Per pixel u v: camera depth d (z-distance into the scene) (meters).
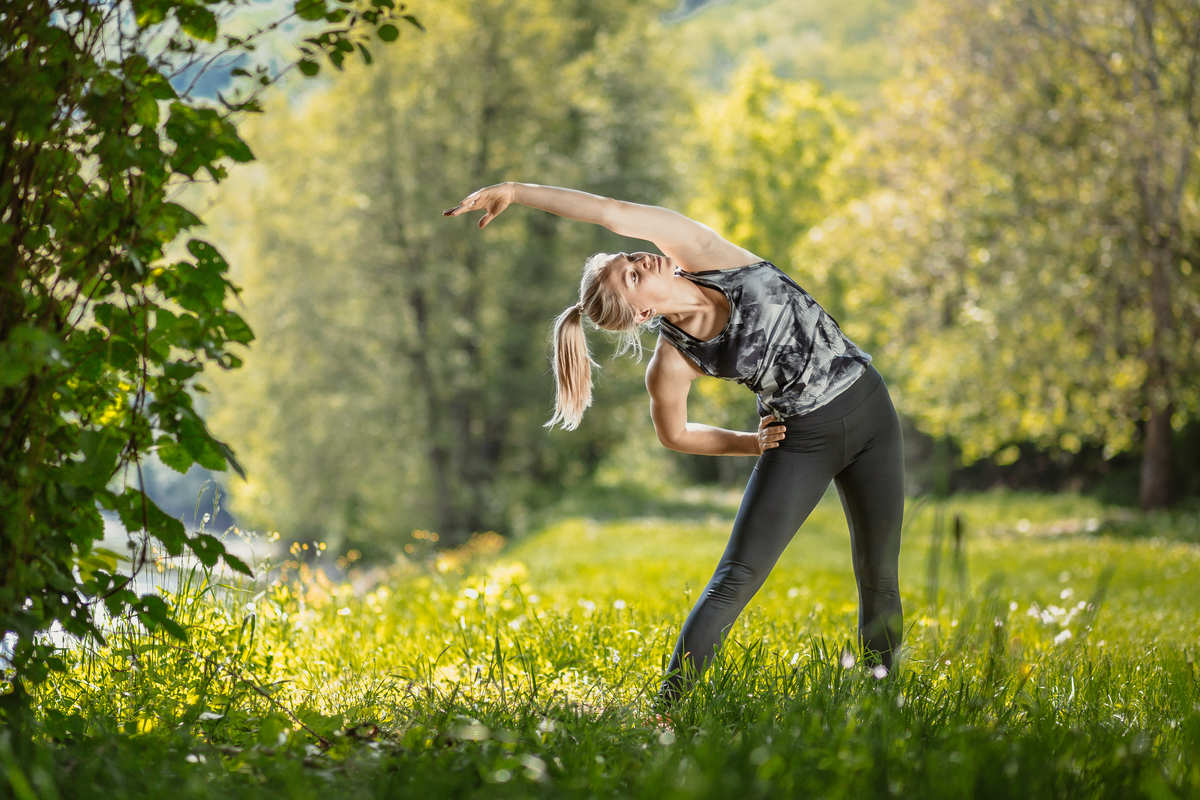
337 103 33.91
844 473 4.79
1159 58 23.31
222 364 3.53
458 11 33.81
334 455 34.09
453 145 34.50
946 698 3.90
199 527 5.54
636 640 5.65
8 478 3.34
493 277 34.59
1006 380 24.16
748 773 2.93
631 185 35.31
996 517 31.62
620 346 4.80
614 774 3.02
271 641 5.72
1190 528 24.08
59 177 3.52
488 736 3.32
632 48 37.28
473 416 36.03
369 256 34.19
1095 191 23.33
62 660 3.86
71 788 2.86
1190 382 23.66
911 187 26.88
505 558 20.30
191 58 3.59
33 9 3.35
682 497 39.44
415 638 6.54
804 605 8.55
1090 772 3.02
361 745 3.44
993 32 25.62
